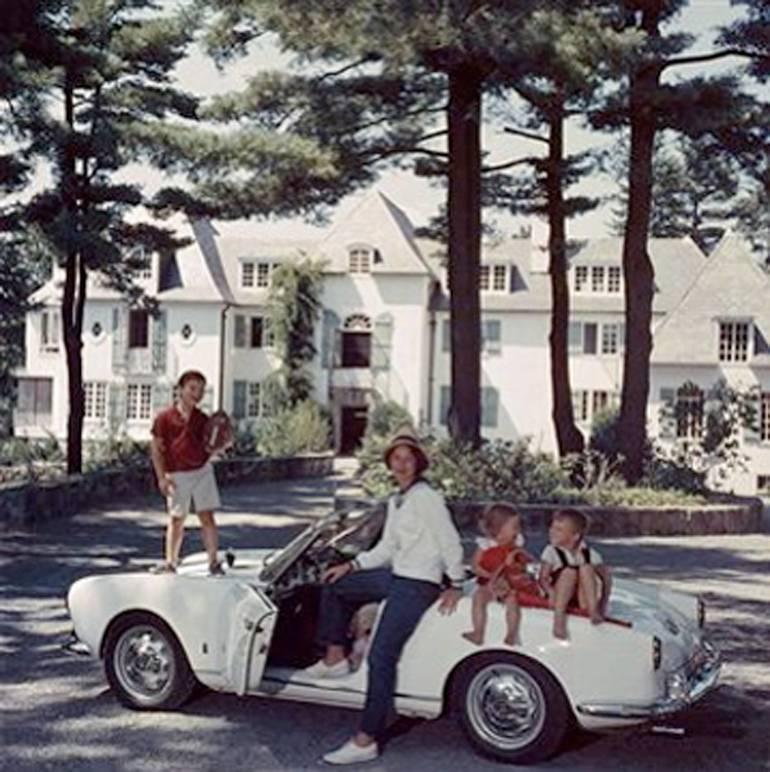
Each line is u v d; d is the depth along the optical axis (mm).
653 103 20781
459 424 21969
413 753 6695
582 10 18531
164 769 6336
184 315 49344
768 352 42031
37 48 18406
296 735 7008
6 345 24906
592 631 6340
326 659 6883
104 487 21969
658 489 21781
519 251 49938
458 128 21797
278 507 22938
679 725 6898
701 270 45562
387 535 6723
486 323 48281
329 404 48719
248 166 21453
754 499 22516
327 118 22000
